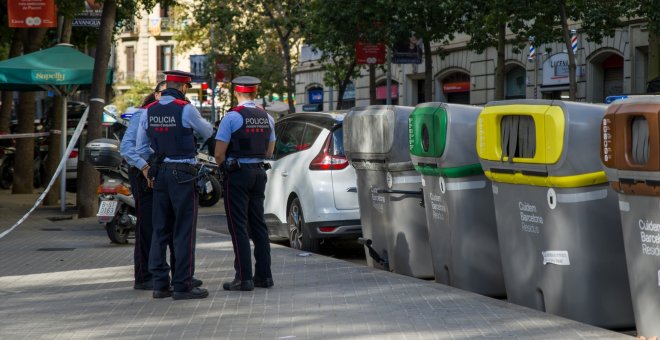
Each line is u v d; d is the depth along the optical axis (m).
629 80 34.56
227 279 11.16
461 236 10.09
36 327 8.47
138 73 87.69
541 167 8.36
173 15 60.78
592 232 8.21
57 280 11.37
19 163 28.20
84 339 7.96
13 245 15.30
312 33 42.59
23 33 26.14
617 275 8.28
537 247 8.66
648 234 7.32
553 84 38.50
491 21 28.19
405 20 33.22
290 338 7.83
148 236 10.52
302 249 14.20
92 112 20.41
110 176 15.24
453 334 7.83
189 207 9.82
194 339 7.88
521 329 7.92
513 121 8.83
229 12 45.56
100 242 15.75
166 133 9.75
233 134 10.06
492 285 10.12
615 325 8.34
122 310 9.27
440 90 47.81
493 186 9.28
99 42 20.38
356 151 12.31
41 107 75.12
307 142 14.40
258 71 54.97
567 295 8.38
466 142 10.02
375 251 12.32
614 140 7.48
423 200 11.09
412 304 9.23
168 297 10.00
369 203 12.35
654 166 7.08
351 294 9.88
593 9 27.50
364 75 55.41
